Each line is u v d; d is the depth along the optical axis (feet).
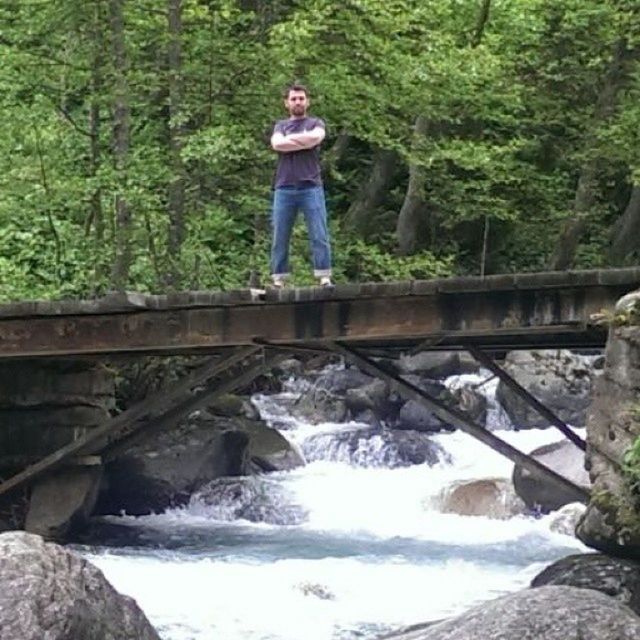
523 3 85.76
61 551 24.34
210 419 63.41
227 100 69.21
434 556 48.55
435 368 81.82
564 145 98.32
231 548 50.34
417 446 69.00
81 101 74.08
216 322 44.37
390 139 74.49
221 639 34.50
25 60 67.97
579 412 76.84
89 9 67.67
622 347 33.47
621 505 32.81
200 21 67.67
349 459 68.59
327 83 68.74
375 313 42.24
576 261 102.99
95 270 68.03
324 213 43.75
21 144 69.15
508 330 40.37
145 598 39.29
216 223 68.85
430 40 71.51
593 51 89.97
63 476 52.16
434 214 103.45
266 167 71.87
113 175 63.82
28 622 22.15
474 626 21.52
